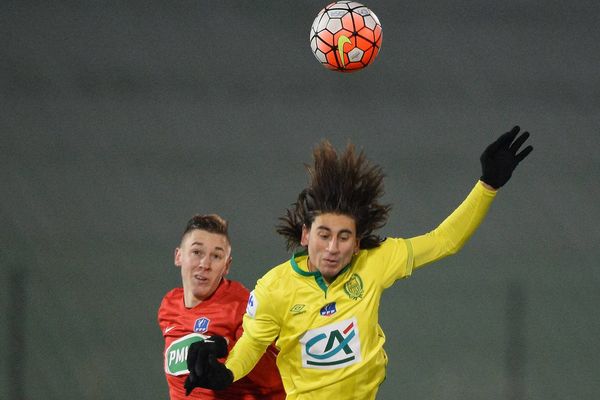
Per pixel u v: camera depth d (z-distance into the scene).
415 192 52.31
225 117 53.81
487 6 56.81
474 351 42.66
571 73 55.66
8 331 41.41
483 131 54.19
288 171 52.69
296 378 15.91
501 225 51.16
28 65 53.88
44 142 52.38
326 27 18.08
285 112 54.19
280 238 50.50
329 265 15.37
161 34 55.41
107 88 53.91
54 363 42.59
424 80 55.19
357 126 54.06
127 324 43.94
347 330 15.62
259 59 55.34
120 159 52.12
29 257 46.69
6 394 40.97
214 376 14.80
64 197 50.78
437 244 16.14
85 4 55.47
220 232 19.30
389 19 56.16
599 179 52.72
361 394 15.69
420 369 42.53
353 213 15.43
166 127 53.38
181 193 51.44
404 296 43.62
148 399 42.44
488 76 55.41
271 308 15.85
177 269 46.34
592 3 57.06
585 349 43.53
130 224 50.47
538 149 53.81
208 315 19.16
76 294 44.53
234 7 56.41
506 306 43.31
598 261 49.75
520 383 42.09
